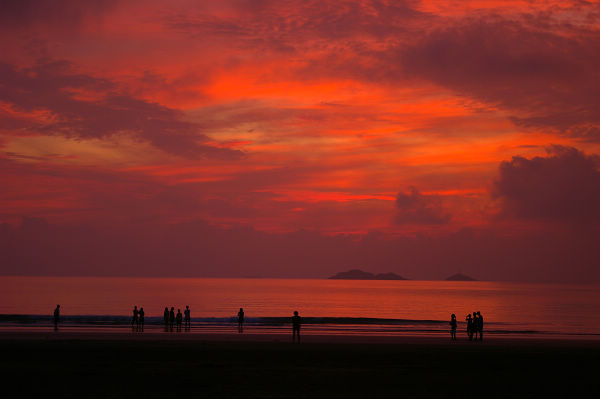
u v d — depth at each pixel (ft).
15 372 60.85
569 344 104.99
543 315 279.08
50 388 52.26
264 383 55.98
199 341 96.22
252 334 117.08
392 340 107.65
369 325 162.09
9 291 532.73
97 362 68.74
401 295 616.39
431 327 158.20
